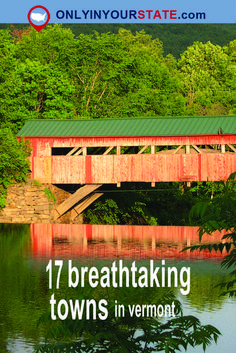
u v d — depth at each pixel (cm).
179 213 5453
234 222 867
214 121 4406
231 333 1598
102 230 4412
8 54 5275
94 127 4553
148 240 3803
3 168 4488
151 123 4506
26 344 1534
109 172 4472
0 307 1909
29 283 2312
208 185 5331
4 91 5166
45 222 4506
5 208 4569
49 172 4553
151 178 4400
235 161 4266
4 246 3456
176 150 4388
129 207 5272
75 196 4566
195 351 1473
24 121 5422
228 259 901
